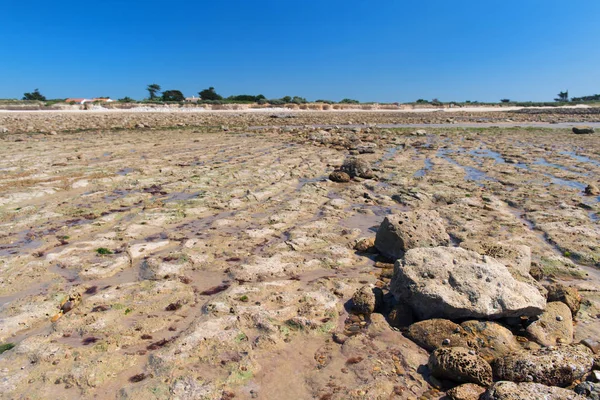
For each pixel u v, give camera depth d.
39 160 20.08
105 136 32.56
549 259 8.94
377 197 14.42
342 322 6.64
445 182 16.50
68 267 8.41
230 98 107.12
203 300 7.18
